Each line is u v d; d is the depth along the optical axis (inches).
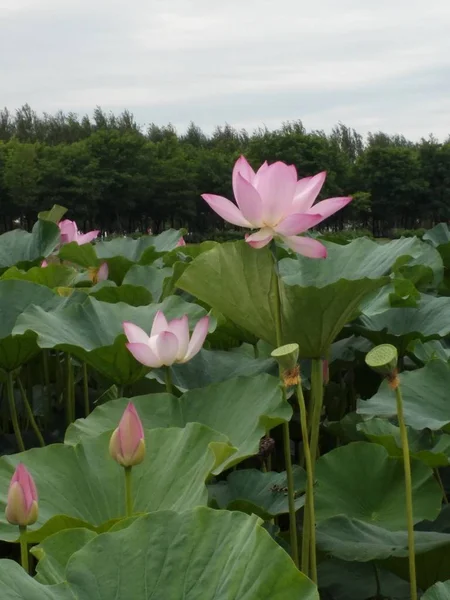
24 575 55.2
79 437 98.0
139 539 58.3
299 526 109.3
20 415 168.1
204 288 98.0
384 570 104.2
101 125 3002.0
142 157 2193.7
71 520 75.9
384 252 136.1
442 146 2507.4
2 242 244.1
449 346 158.2
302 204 89.3
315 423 97.6
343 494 102.7
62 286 171.3
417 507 99.5
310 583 53.0
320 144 2409.0
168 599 55.0
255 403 96.0
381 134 3206.2
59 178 2116.1
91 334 125.5
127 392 133.4
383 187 2442.2
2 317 135.8
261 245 88.2
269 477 106.6
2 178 2129.7
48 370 162.6
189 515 59.5
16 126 3006.9
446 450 112.1
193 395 102.2
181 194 2220.7
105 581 55.9
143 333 104.1
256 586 53.1
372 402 114.4
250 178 93.0
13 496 71.2
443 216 2518.5
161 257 228.4
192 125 3078.2
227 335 145.3
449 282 247.6
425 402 112.5
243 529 57.6
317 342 95.3
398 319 156.6
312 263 142.4
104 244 279.6
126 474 78.1
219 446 81.0
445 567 96.4
